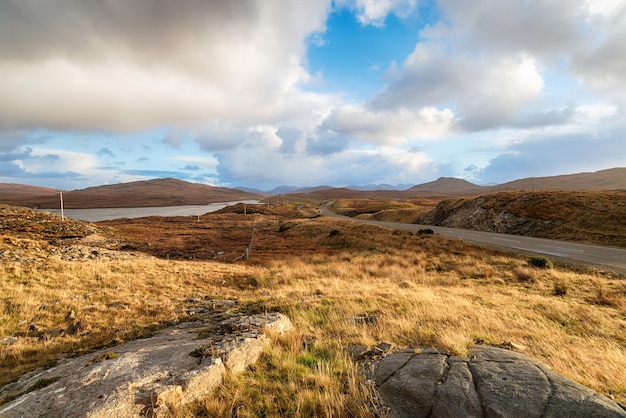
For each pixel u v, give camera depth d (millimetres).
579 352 6699
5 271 14906
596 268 18219
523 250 24984
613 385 5074
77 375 4762
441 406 3848
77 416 3680
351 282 16109
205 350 5480
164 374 4672
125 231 47656
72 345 7559
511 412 3533
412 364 4938
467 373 4414
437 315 8859
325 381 4727
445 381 4285
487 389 3979
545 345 7031
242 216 104000
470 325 8086
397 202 118938
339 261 24828
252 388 4727
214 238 47344
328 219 62031
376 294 12039
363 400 4156
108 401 3955
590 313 10352
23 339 8078
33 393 4379
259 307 10258
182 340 6594
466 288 14867
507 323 8766
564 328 9094
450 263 21922
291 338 6676
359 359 5707
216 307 11031
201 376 4594
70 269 16750
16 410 3949
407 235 35750
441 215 56875
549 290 14367
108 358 5625
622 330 8930
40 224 35500
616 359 6391
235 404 4309
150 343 6715
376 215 80938
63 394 4199
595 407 3406
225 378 4824
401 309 9648
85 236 34406
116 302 11852
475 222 46125
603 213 32969
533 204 40844
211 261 26906
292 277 17531
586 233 30828
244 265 24125
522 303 11633
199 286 15672
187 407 4168
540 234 34719
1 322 9375
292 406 4215
